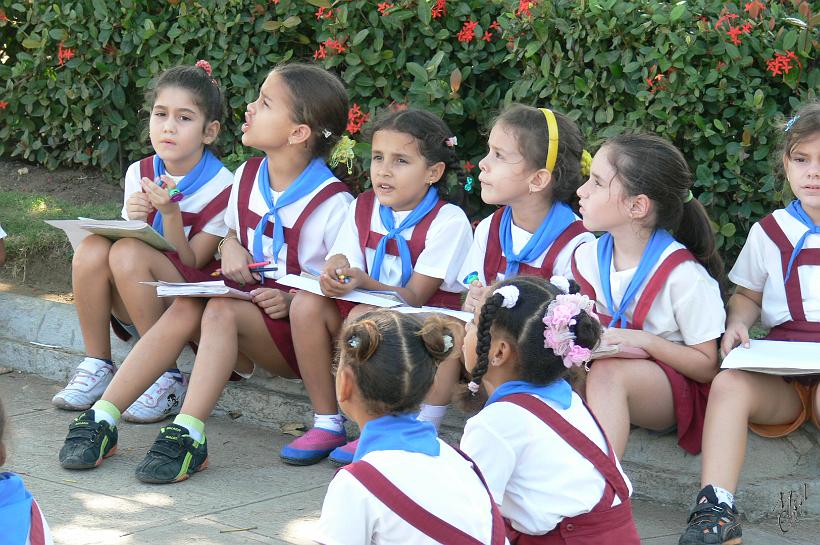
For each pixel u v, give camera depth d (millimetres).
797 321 7328
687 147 9688
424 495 4684
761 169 9367
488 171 7762
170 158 8914
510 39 10047
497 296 5309
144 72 12102
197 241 9047
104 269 8523
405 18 10344
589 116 9773
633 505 7160
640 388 6852
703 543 6207
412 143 8047
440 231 8086
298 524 6633
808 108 7246
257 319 7949
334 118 8617
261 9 11266
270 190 8719
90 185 13359
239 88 11648
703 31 9133
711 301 7012
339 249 8414
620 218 7078
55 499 6945
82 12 12273
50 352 9625
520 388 5344
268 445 8211
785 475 7086
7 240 11383
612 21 9258
